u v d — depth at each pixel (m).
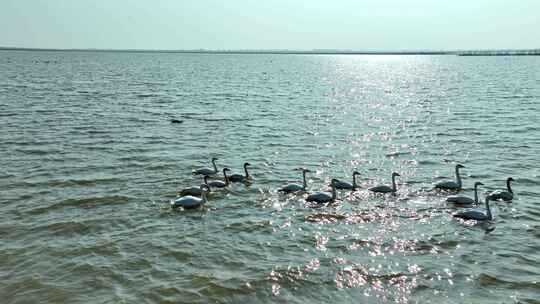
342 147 39.91
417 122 51.31
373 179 30.73
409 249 20.70
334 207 25.58
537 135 43.38
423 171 32.62
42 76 119.81
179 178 30.88
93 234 22.23
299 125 50.38
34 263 19.47
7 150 37.09
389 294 17.25
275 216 24.44
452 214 24.55
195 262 19.58
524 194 27.78
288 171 32.75
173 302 16.81
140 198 27.00
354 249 20.70
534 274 18.56
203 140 42.69
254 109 63.00
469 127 47.72
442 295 17.16
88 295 17.23
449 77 131.25
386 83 111.00
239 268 19.06
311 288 17.64
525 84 99.19
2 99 66.81
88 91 82.88
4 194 27.28
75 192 27.84
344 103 69.56
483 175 31.58
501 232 22.48
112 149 38.34
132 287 17.73
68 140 41.09
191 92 86.00
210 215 24.61
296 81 119.38
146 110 60.38
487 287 17.64
